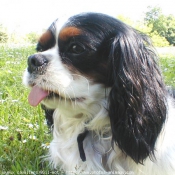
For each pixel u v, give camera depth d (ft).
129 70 1.70
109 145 1.81
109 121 1.79
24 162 1.95
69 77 1.67
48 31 1.80
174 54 7.95
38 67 1.67
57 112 1.92
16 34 11.09
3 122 2.39
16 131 2.28
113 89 1.71
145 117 1.69
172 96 2.03
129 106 1.69
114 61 1.71
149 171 1.75
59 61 1.69
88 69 1.69
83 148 1.82
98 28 1.71
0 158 1.94
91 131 1.84
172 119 1.82
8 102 2.70
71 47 1.69
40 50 1.87
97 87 1.72
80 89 1.68
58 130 1.95
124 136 1.72
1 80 3.37
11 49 6.34
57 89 1.66
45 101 1.74
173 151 1.77
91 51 1.68
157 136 1.73
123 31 1.76
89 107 1.76
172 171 1.75
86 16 1.74
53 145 1.96
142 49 1.79
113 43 1.71
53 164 1.98
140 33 1.91
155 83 1.76
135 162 1.74
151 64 1.79
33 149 2.15
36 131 2.31
